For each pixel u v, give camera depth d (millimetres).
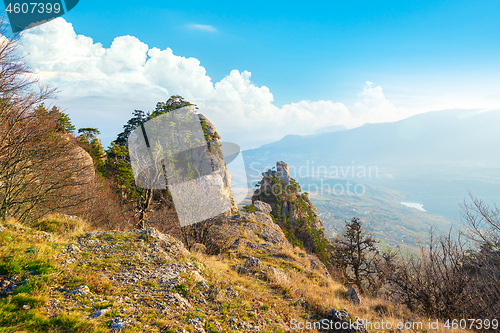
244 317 5160
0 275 4414
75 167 15938
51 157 13852
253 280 8742
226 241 14570
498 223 9359
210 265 7957
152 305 4531
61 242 6578
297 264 14438
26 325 3314
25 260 4930
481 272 9891
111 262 5969
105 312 3943
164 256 6883
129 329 3617
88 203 18094
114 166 27062
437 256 10695
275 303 6641
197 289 5656
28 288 4098
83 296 4320
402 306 10977
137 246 7180
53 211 15469
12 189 12664
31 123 11492
